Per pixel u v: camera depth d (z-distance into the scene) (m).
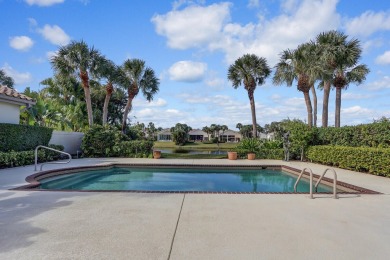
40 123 19.80
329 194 6.86
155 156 18.56
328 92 21.59
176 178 11.96
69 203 5.57
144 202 5.73
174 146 53.50
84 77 21.23
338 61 19.92
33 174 9.47
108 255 3.12
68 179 11.11
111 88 24.67
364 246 3.50
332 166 14.13
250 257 3.13
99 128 18.67
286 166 13.88
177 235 3.80
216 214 4.89
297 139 16.88
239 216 4.79
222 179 11.84
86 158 17.64
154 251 3.25
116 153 18.58
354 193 7.04
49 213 4.81
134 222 4.36
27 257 3.04
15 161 11.67
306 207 5.51
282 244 3.53
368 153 11.05
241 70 24.77
